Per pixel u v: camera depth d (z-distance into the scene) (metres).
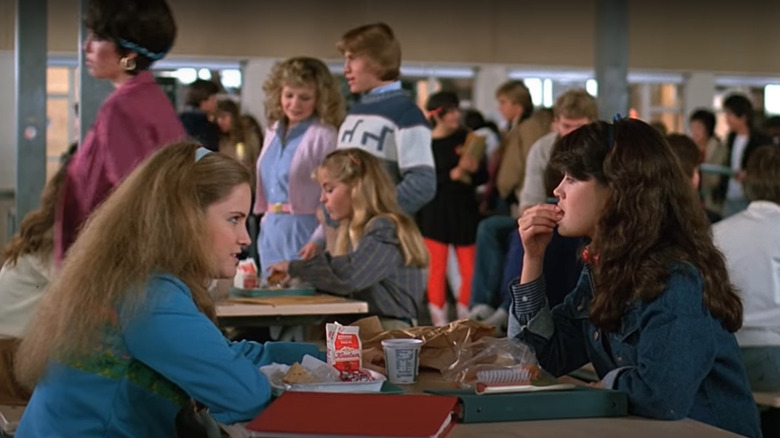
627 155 2.84
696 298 2.72
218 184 2.63
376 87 6.16
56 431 2.54
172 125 4.33
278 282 5.44
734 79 12.49
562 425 2.53
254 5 10.93
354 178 5.23
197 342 2.51
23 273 4.27
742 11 12.36
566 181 2.96
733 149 10.65
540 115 9.05
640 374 2.66
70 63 10.99
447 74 11.91
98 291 2.53
